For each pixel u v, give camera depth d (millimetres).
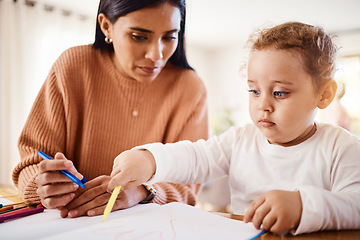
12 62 2535
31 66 2684
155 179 527
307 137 542
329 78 490
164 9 580
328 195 392
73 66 766
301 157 533
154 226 402
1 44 2498
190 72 857
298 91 455
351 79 3562
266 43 483
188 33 3904
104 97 783
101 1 678
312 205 377
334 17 3221
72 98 751
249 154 592
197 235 371
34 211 482
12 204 552
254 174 574
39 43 2752
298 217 374
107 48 802
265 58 466
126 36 610
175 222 418
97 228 394
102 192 499
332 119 3533
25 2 2686
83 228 395
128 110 793
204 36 4047
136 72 667
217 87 4773
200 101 853
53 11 2883
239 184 600
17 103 2576
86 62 779
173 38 643
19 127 2570
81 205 482
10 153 2504
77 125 771
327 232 387
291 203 380
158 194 604
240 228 399
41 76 2756
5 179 2475
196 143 647
